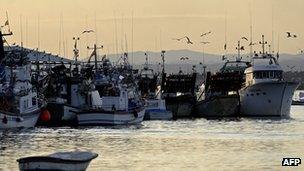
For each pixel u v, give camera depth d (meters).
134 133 180.75
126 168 117.00
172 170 115.50
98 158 128.62
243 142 158.00
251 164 121.62
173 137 170.88
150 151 140.12
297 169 116.06
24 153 136.75
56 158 99.56
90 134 176.12
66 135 172.62
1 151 139.88
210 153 136.62
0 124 180.25
